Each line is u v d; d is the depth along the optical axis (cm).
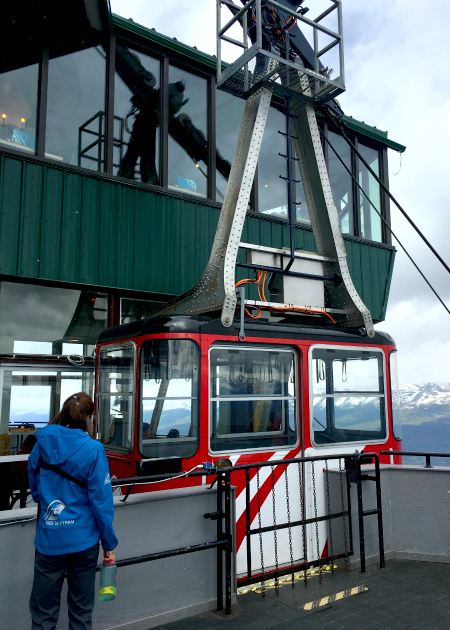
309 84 661
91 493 285
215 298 577
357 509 540
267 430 553
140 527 386
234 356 538
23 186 748
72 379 787
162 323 506
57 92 803
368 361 650
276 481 548
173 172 911
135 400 496
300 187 1115
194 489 423
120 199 841
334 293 692
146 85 901
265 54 577
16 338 742
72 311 798
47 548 282
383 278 1213
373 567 527
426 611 419
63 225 779
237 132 1018
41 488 291
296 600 441
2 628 326
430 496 552
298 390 580
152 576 391
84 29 812
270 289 657
